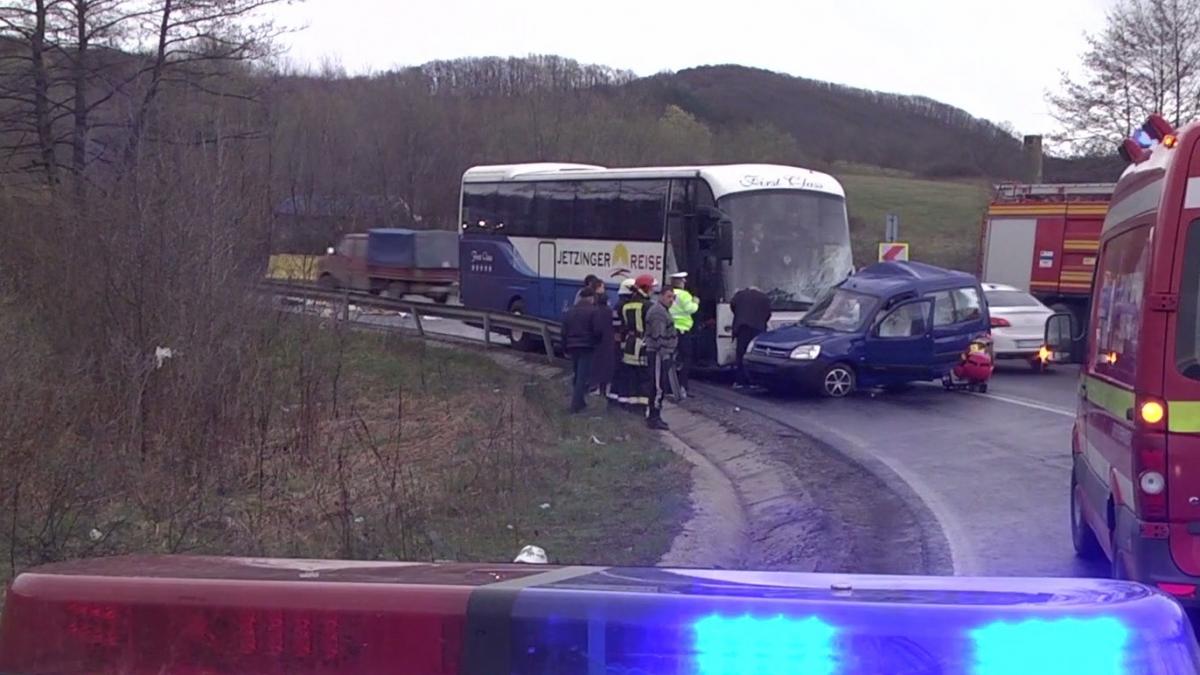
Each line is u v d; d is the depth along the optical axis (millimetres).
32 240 17078
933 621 2439
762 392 21281
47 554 8695
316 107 38469
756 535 11297
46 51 23438
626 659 2559
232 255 16078
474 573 3121
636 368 17703
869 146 90500
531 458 13375
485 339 26547
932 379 20766
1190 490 6445
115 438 12719
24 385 11875
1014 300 25516
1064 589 2865
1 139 23422
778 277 22875
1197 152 6430
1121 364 7152
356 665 2713
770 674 2479
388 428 16219
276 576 2992
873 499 12141
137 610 2861
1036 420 17422
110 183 17594
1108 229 8250
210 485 12016
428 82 62719
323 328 19250
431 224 55125
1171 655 2502
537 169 28109
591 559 9656
